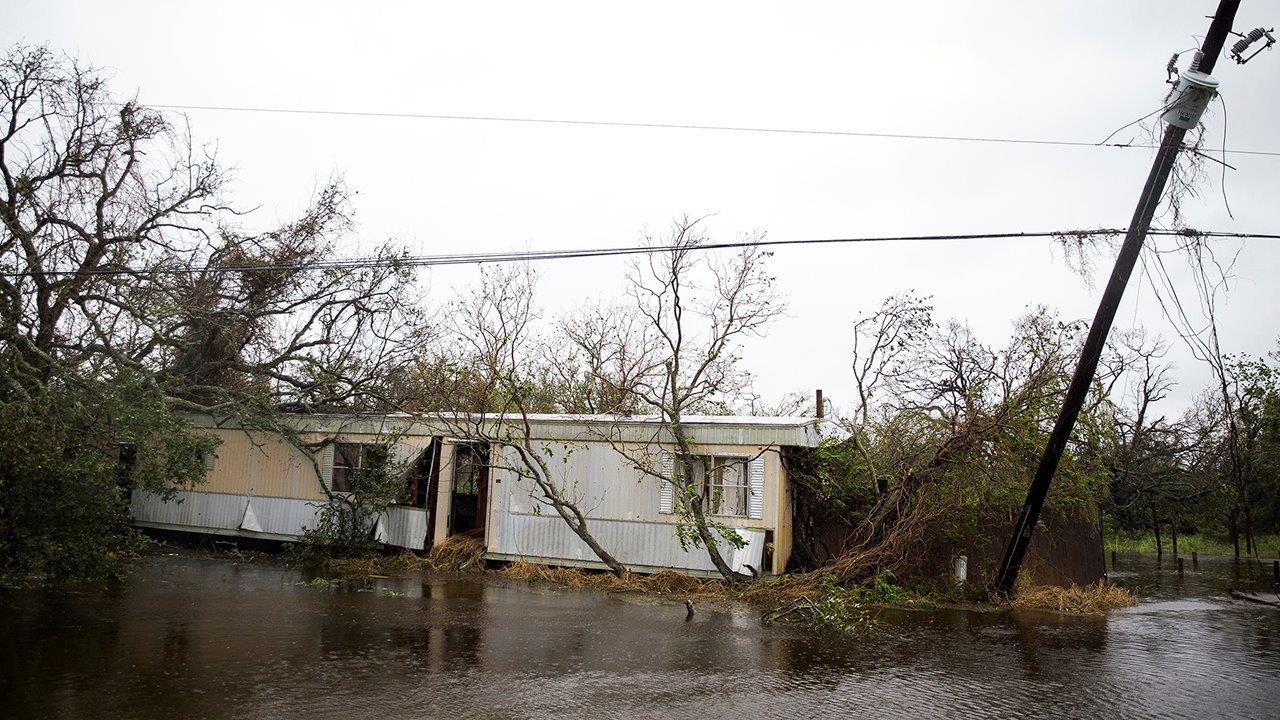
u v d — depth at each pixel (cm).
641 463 1426
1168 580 1862
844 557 1359
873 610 1223
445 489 1605
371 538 1605
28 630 920
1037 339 1489
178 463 1395
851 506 1516
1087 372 1176
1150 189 1089
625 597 1295
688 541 1411
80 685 706
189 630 952
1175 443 2841
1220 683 814
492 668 806
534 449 1548
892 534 1337
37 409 1228
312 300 1747
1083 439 1462
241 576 1401
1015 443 1352
